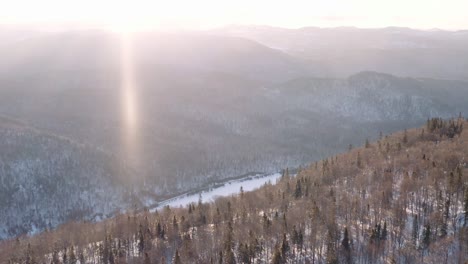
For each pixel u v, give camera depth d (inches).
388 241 5017.2
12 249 6422.2
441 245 4722.0
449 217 5157.5
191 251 5211.6
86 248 6013.8
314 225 5201.8
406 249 4849.9
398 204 5447.8
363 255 4940.9
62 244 6309.1
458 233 4854.8
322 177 6840.6
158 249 5492.1
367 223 5403.5
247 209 6284.5
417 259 4722.0
